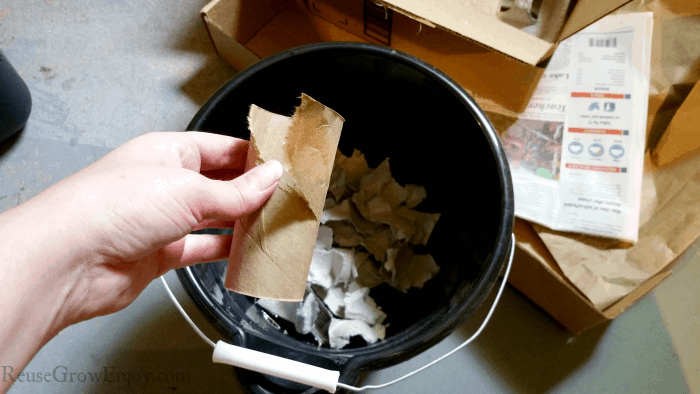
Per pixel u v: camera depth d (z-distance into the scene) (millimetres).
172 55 947
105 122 899
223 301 510
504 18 655
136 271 408
